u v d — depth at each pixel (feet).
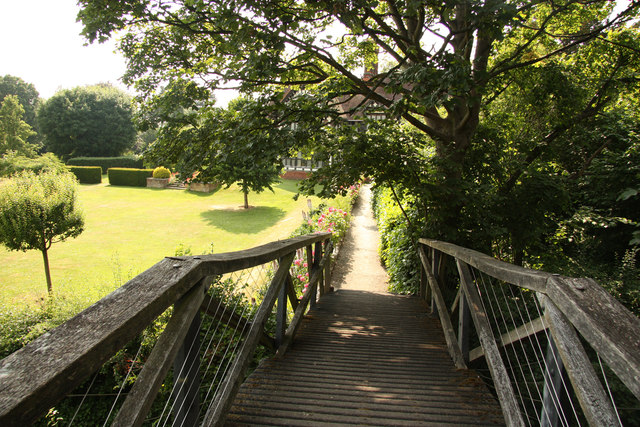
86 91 169.89
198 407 5.36
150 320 3.76
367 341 12.50
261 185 84.43
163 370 4.09
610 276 19.69
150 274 4.54
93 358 2.95
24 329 21.54
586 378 3.97
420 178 20.30
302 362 10.09
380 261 39.17
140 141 202.69
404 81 15.76
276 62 17.65
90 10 17.57
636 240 19.86
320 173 21.29
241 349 7.35
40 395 2.47
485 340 7.80
